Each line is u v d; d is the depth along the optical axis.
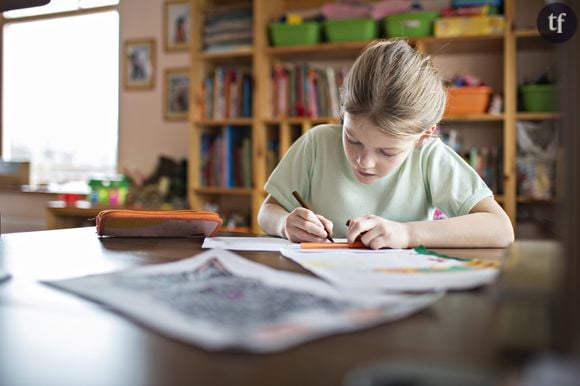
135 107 3.79
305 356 0.41
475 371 0.35
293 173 1.50
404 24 2.79
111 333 0.47
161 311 0.52
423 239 1.06
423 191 1.39
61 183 4.09
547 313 0.45
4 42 4.26
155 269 0.73
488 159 2.75
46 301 0.58
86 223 3.42
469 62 3.00
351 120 1.11
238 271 0.71
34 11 4.15
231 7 3.14
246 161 3.15
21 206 4.00
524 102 2.72
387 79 1.08
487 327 0.49
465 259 0.88
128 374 0.39
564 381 0.31
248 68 3.36
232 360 0.41
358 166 1.16
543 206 2.75
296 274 0.75
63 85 4.13
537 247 0.79
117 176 3.82
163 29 3.69
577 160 0.51
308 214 1.16
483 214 1.17
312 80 2.98
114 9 3.90
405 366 0.35
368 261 0.84
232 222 3.19
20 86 4.26
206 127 3.31
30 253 0.96
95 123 4.03
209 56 3.16
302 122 2.97
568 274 0.48
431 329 0.48
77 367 0.40
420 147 1.38
